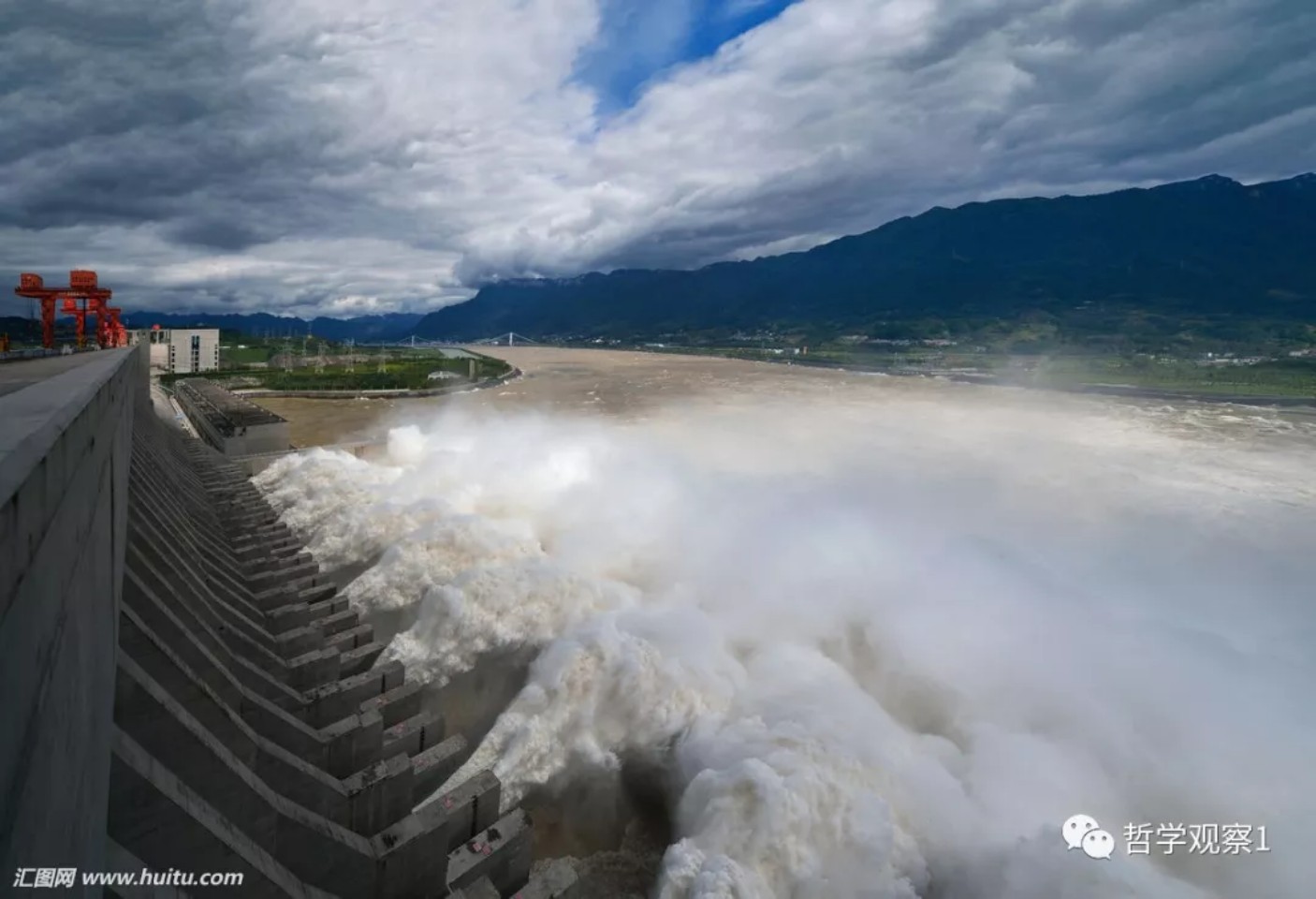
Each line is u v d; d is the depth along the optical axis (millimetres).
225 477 52656
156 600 18203
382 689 25391
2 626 5438
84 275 94312
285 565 36156
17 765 5602
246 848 13141
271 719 19750
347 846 15812
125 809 11375
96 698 9945
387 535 40062
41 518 7098
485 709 27922
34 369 28750
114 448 17094
